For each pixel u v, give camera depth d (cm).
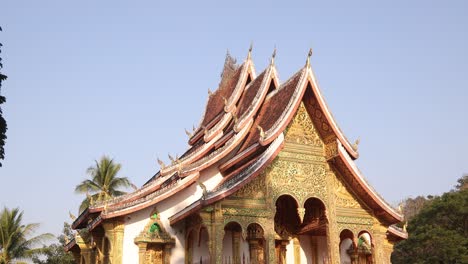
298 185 2052
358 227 2108
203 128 2997
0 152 1510
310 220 2216
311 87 2117
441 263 4469
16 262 5084
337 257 2005
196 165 2172
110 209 1984
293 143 2103
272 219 1956
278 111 2195
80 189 5203
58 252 5244
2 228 5131
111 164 5359
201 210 1875
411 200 7338
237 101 2725
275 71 2528
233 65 3309
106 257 2158
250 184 1970
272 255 1912
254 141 2144
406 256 4816
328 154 2128
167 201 2147
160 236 2073
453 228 4838
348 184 2148
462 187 6575
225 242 2161
